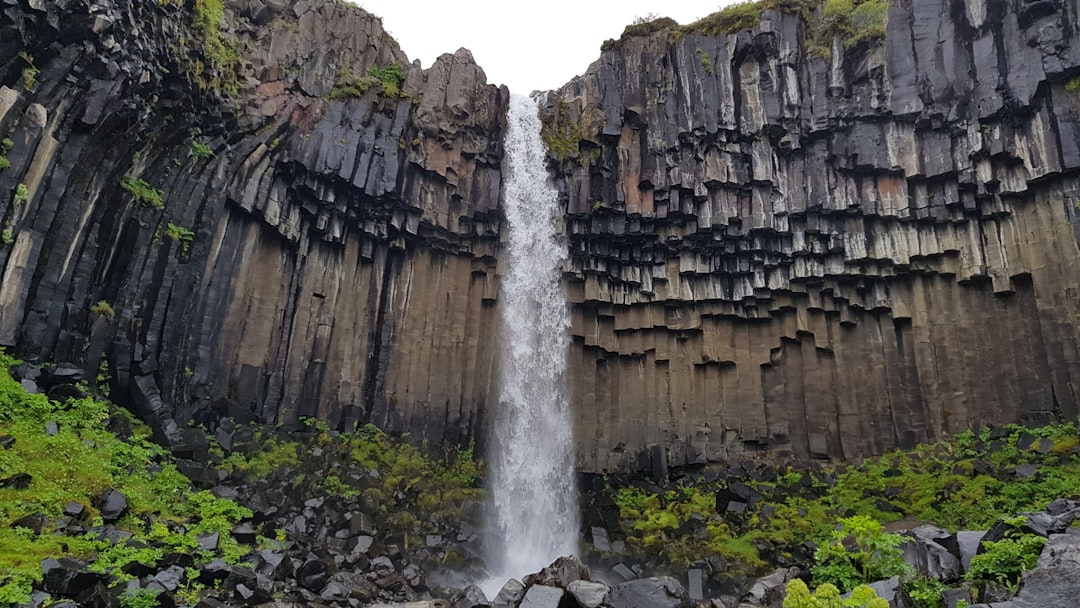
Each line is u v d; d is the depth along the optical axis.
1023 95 20.00
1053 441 17.53
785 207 23.03
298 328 20.20
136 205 16.25
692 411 23.45
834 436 21.95
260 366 19.02
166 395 16.14
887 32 22.67
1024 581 7.49
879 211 22.05
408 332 22.55
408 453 20.67
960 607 7.85
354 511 16.53
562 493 22.61
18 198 12.73
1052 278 19.25
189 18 17.34
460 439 22.22
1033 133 20.06
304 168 20.28
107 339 15.02
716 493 20.62
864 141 22.34
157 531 11.46
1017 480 16.67
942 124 21.38
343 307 21.42
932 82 21.58
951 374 20.61
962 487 17.34
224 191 18.31
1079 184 19.28
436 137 23.62
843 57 23.16
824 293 22.98
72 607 8.34
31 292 13.41
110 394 14.91
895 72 22.20
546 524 21.83
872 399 21.80
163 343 16.30
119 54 14.74
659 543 18.31
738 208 23.56
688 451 22.73
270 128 19.61
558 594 8.77
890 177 22.11
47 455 11.45
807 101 23.41
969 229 21.16
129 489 12.31
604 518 20.06
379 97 22.80
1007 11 20.98
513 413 23.08
